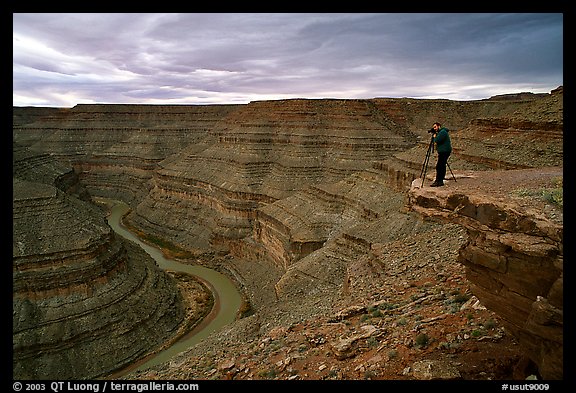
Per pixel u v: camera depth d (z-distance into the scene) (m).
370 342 14.73
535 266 9.23
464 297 16.42
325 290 35.03
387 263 26.59
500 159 39.09
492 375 11.42
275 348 16.94
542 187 12.07
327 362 14.38
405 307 17.56
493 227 10.25
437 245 26.41
